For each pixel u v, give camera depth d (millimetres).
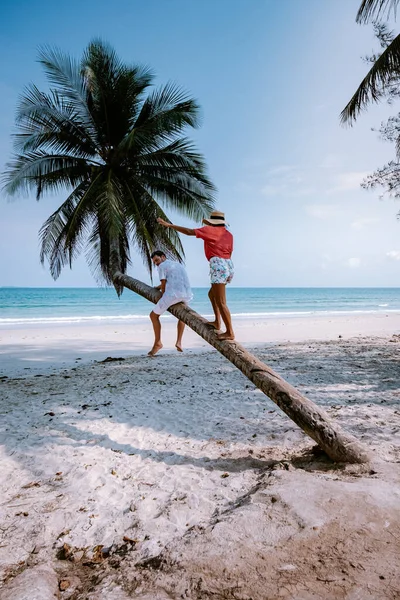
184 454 4703
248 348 13453
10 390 8164
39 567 2666
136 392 7734
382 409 6223
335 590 2125
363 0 7957
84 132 12648
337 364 10094
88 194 10883
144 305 47594
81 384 8617
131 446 5004
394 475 3488
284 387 4363
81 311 38094
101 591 2350
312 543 2541
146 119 12867
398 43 7770
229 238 4672
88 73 12844
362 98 8797
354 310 39750
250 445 4938
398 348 12922
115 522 3252
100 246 12445
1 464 4516
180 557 2541
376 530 2637
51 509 3500
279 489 3279
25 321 26656
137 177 12227
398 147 10719
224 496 3549
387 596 2045
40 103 11680
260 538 2641
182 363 11078
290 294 92562
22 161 11883
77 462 4516
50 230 11844
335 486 3217
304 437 5141
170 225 4668
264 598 2113
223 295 4594
